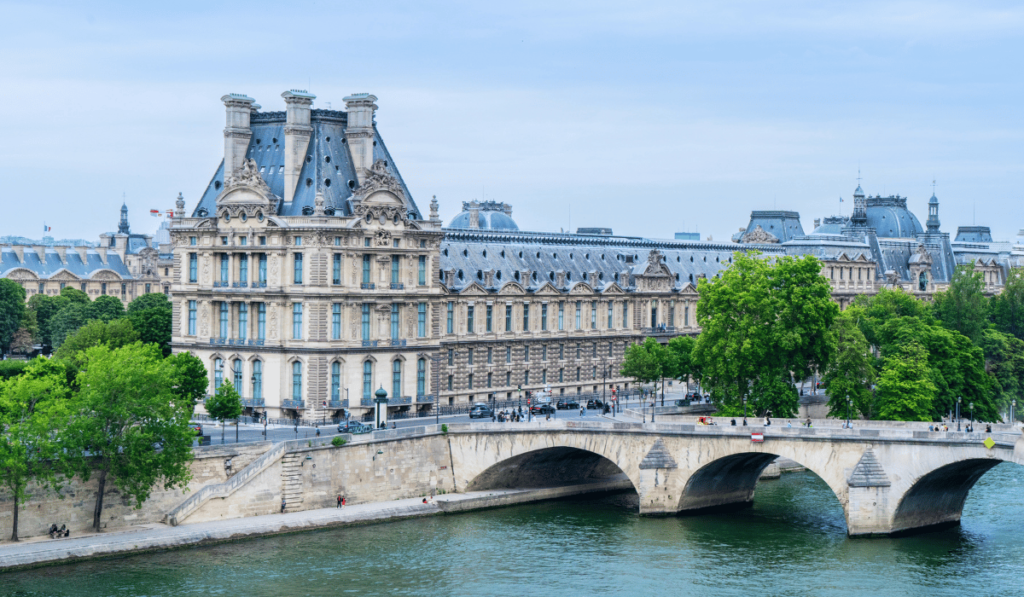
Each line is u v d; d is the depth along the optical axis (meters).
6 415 155.25
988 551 166.12
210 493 168.75
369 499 184.38
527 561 160.50
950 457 166.62
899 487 171.25
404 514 182.00
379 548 165.00
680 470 184.88
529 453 193.75
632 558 162.25
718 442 181.62
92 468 159.00
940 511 180.62
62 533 157.75
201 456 169.38
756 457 188.62
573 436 189.88
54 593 142.12
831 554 164.38
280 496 175.25
